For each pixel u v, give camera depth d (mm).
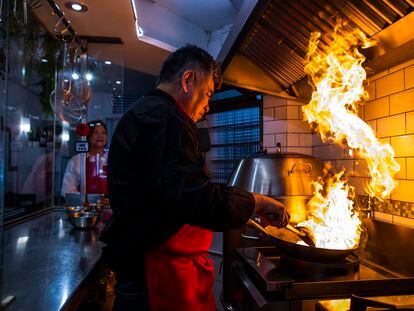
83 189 2344
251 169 1703
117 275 993
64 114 2188
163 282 940
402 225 1270
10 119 2086
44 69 2271
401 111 1362
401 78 1361
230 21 3012
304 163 1654
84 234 1575
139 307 955
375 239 1372
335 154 1932
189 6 2771
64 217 2074
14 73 1986
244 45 1657
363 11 1013
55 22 2088
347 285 973
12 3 1462
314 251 1029
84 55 2471
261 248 1359
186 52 997
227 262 1627
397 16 949
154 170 816
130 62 2936
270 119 2500
